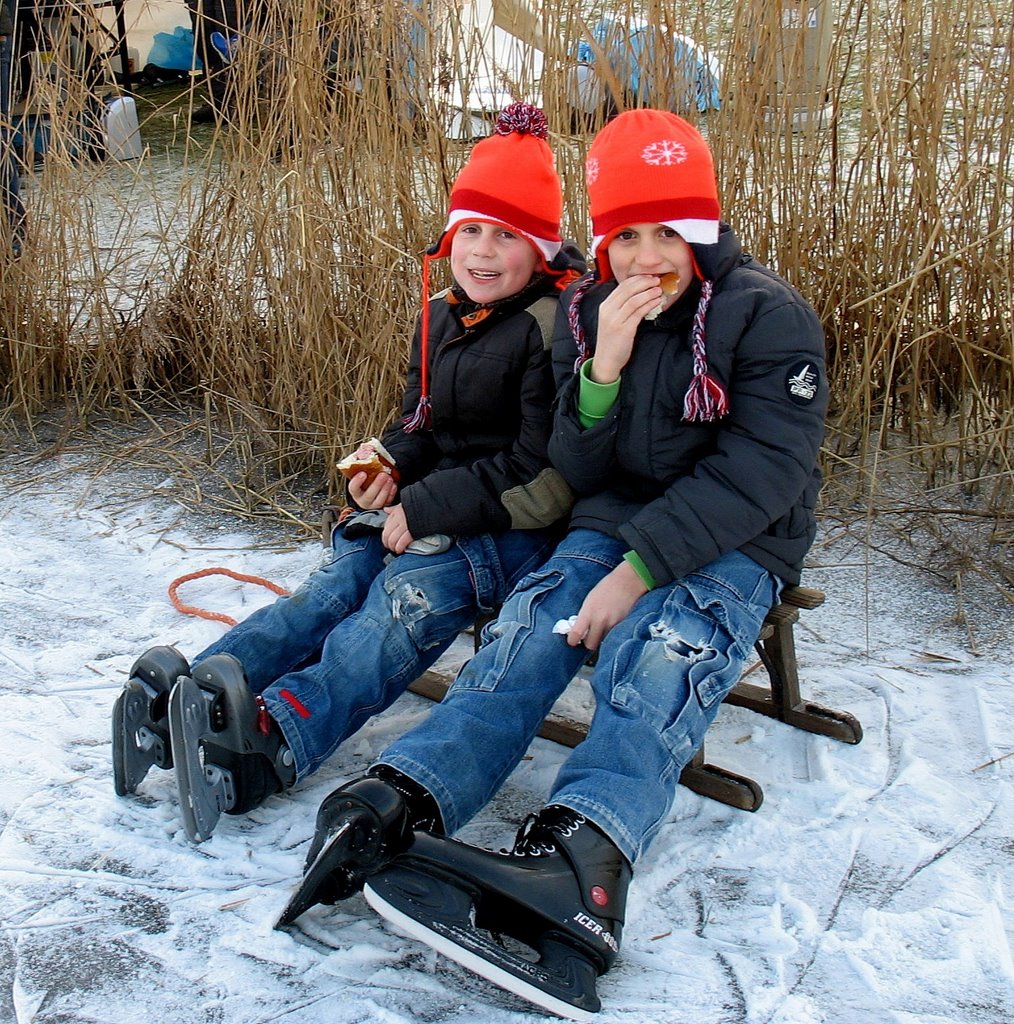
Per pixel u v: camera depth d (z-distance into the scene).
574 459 2.16
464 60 3.14
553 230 2.35
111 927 1.85
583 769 1.86
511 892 1.69
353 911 1.88
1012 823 2.03
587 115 3.11
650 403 2.12
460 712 1.94
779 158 3.16
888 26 3.26
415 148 3.21
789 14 3.05
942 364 3.33
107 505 3.41
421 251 3.17
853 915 1.84
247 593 2.93
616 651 1.96
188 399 4.04
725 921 1.85
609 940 1.70
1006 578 2.80
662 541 2.02
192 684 1.97
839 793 2.12
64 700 2.48
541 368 2.31
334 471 3.33
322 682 2.13
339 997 1.71
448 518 2.25
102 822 2.09
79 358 3.95
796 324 2.06
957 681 2.45
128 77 7.53
